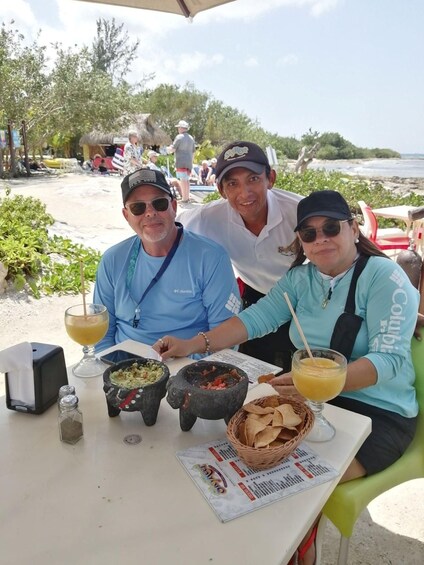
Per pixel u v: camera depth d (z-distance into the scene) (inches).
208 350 82.3
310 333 82.3
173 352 78.2
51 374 62.5
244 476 49.6
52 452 53.9
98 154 1035.3
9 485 48.6
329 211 75.7
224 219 118.1
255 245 116.8
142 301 93.8
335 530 93.7
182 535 42.0
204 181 653.9
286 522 43.4
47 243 249.6
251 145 106.0
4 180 686.5
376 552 87.3
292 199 114.8
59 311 196.9
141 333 95.4
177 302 93.7
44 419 60.7
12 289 204.7
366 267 78.0
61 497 46.8
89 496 46.9
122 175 751.7
